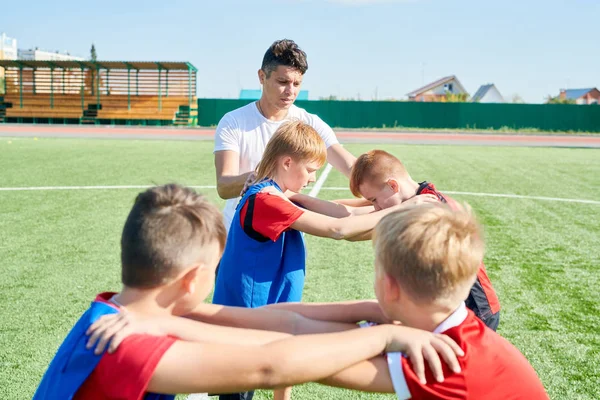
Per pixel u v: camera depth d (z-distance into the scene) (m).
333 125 33.00
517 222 7.24
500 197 9.09
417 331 1.33
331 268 5.23
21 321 3.86
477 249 1.37
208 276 1.38
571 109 31.72
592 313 4.19
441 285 1.31
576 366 3.34
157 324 1.28
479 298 2.18
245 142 3.10
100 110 33.59
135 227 1.29
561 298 4.50
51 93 33.66
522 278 5.00
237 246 2.24
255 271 2.19
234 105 32.81
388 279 1.37
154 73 33.72
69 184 9.65
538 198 9.05
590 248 6.03
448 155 16.92
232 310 1.55
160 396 1.33
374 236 1.46
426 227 1.33
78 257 5.41
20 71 33.81
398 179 2.22
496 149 19.81
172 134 25.52
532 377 1.40
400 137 26.19
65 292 4.45
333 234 2.07
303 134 2.26
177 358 1.18
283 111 3.15
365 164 2.24
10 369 3.18
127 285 1.32
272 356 1.20
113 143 19.41
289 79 3.00
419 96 68.19
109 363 1.18
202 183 10.00
